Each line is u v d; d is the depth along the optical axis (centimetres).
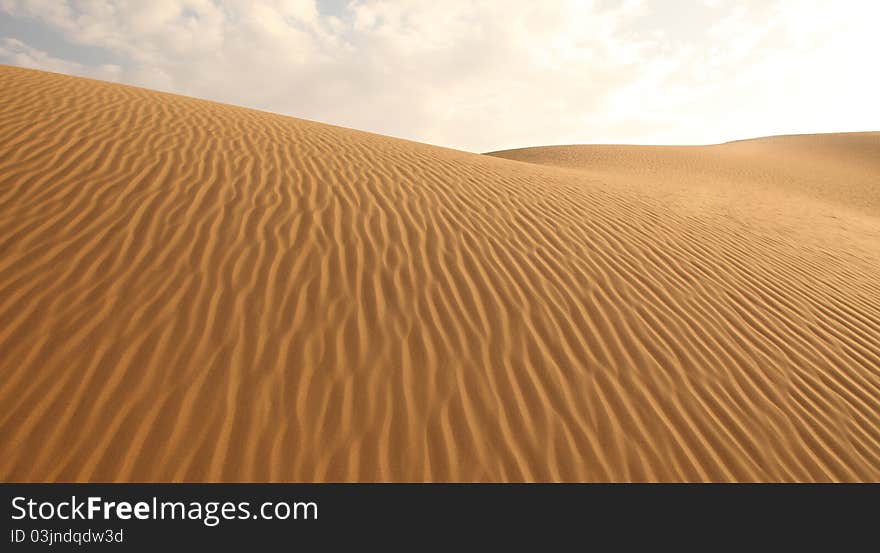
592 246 615
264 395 324
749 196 1505
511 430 332
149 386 316
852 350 483
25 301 357
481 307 444
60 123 670
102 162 575
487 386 361
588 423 345
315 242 496
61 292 371
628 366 402
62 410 293
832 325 529
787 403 391
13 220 438
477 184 798
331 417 319
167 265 420
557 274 524
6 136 593
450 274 487
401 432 318
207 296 395
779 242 845
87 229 446
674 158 2959
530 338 415
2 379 303
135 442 285
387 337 388
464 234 579
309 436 306
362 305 418
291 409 319
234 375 333
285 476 286
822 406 395
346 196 622
